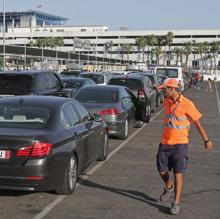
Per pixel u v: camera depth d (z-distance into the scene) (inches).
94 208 502.0
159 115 1571.1
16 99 586.6
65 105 588.4
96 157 694.5
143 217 474.6
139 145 935.0
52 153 494.3
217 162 778.8
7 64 4030.5
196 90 3627.0
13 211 485.1
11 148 483.2
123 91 1033.5
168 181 513.7
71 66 4500.5
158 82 1914.4
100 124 719.1
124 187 594.6
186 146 486.9
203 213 491.5
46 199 529.7
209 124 1346.0
